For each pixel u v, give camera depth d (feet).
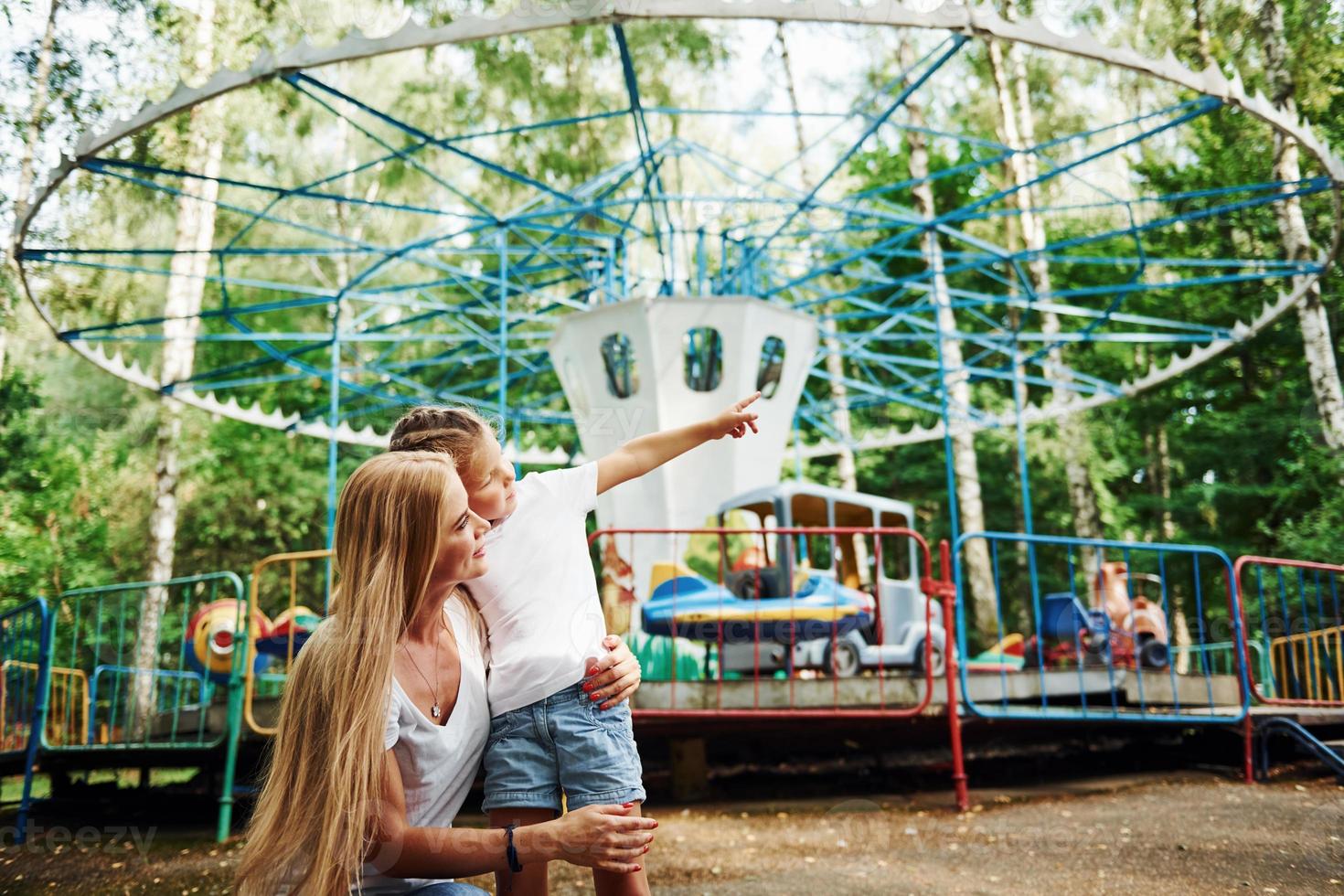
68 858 19.38
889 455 79.46
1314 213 52.19
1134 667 28.22
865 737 25.48
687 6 19.44
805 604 23.12
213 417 72.38
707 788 24.17
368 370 43.24
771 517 27.25
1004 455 75.41
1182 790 21.66
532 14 19.84
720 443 32.89
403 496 6.23
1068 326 72.74
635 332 33.01
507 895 6.84
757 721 23.18
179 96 22.11
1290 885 13.00
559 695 7.22
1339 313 53.31
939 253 37.73
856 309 77.20
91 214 57.21
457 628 7.02
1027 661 35.06
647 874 15.31
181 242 58.44
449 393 45.78
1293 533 49.01
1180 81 22.95
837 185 80.18
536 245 36.42
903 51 63.82
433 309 39.01
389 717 6.07
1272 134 51.31
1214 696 27.53
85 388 68.64
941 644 29.25
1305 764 24.11
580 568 7.75
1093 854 15.44
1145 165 61.93
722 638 22.40
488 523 7.20
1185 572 64.80
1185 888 13.12
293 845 5.77
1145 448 73.77
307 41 20.90
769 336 33.94
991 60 62.23
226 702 24.58
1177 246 61.46
